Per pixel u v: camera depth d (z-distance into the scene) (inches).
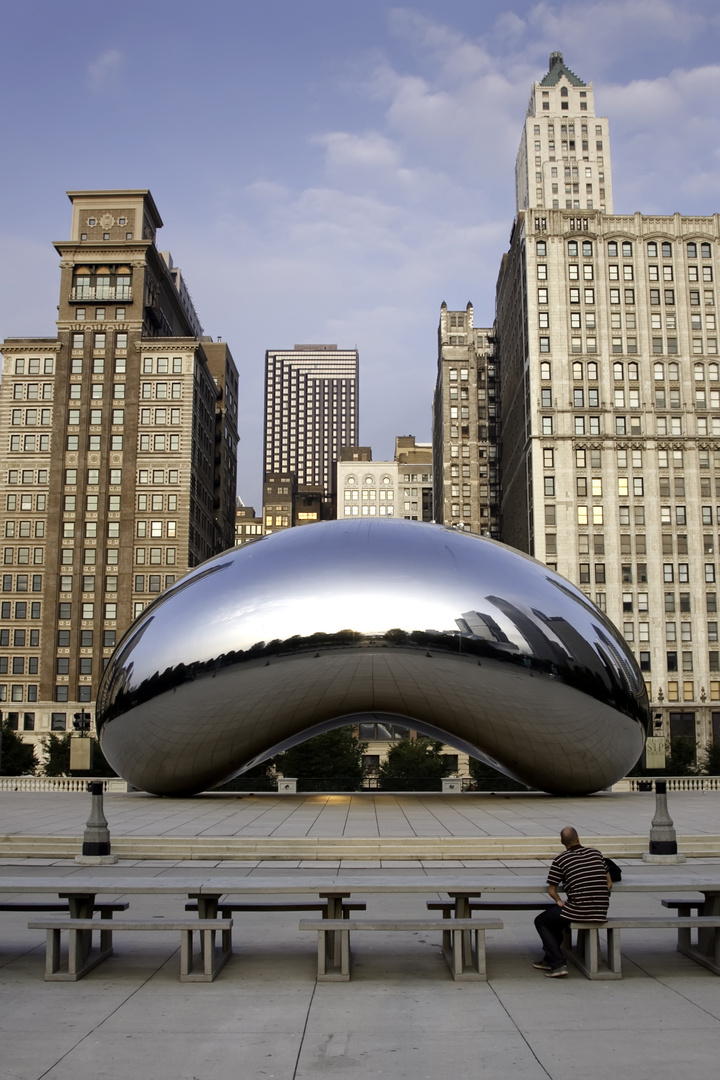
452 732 885.2
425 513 6786.4
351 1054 255.1
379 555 807.7
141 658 824.3
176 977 330.6
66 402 3836.1
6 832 681.6
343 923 323.9
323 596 784.3
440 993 311.7
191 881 351.6
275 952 364.5
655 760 1290.6
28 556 3735.2
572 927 331.6
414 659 780.6
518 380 4089.6
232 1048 259.6
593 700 821.2
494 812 830.5
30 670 3656.5
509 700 810.2
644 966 346.6
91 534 3757.4
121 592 3693.4
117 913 440.5
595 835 648.4
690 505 3634.4
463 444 5059.1
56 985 321.4
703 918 332.5
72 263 3924.7
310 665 783.7
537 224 3831.2
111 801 978.7
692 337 3757.4
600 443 3668.8
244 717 821.9
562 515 3624.5
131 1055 254.5
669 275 3801.7
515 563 840.9
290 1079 237.8
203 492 4180.6
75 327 3890.3
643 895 489.1
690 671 3511.3
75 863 587.8
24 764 2388.0
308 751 1836.9
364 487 6835.6
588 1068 245.8
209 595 817.5
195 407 3941.9
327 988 317.1
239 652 784.3
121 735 860.0
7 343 3878.0
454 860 601.3
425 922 322.3
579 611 839.1
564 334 3745.1
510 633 790.5
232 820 757.9
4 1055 254.7
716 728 3474.4
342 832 665.6
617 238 3806.6
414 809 866.1
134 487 3784.5
